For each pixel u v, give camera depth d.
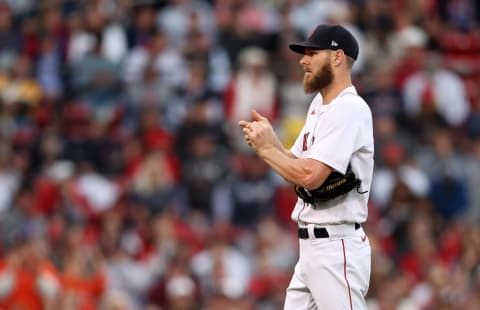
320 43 26.69
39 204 55.44
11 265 47.81
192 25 65.56
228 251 52.53
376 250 49.91
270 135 26.22
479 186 60.78
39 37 67.56
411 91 62.91
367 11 68.31
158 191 56.41
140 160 58.28
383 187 57.94
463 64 65.44
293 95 61.59
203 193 56.62
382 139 59.84
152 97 61.88
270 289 50.72
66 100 62.97
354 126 26.22
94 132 60.25
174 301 49.94
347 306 26.50
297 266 27.73
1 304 47.44
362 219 26.83
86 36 65.38
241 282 51.69
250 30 64.69
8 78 64.44
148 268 51.88
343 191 26.28
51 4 68.94
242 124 26.39
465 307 50.56
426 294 51.72
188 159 58.31
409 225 55.47
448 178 59.75
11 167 58.44
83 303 48.19
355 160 26.45
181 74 62.38
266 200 56.44
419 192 58.22
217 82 62.16
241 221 56.19
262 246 52.97
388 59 64.50
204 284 51.12
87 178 57.12
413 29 68.00
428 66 64.25
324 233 26.62
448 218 59.12
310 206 26.84
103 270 50.06
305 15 67.88
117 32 66.00
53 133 60.78
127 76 62.84
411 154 60.50
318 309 27.05
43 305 47.66
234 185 56.81
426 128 62.22
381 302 48.50
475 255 54.38
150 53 63.59
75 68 63.72
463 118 63.97
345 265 26.50
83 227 53.94
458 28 73.62
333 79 26.75
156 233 53.38
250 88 61.12
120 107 61.84
